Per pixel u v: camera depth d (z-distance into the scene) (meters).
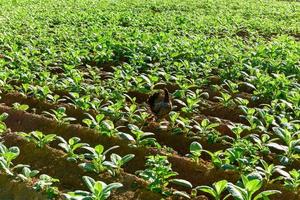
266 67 13.86
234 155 7.99
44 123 10.00
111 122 9.23
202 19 21.91
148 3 28.22
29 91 12.12
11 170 7.90
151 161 7.73
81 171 7.98
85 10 25.72
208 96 11.50
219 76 13.29
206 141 9.29
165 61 14.14
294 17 24.66
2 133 9.36
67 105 10.93
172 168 8.29
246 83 11.78
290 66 13.68
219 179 7.90
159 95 9.84
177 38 17.11
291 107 10.29
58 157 8.38
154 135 9.71
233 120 10.84
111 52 15.14
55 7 26.73
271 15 24.98
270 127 10.07
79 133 9.48
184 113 10.65
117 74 12.44
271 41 18.00
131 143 8.94
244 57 14.51
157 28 19.91
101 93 11.50
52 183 7.84
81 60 15.05
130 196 7.35
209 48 15.38
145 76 12.74
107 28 19.27
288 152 8.52
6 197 7.51
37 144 8.71
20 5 27.89
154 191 7.38
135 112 10.88
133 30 18.42
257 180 6.45
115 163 7.72
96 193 6.52
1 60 13.28
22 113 10.39
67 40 17.11
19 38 17.03
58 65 14.24
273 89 11.66
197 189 7.54
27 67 13.22
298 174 7.42
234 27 20.36
